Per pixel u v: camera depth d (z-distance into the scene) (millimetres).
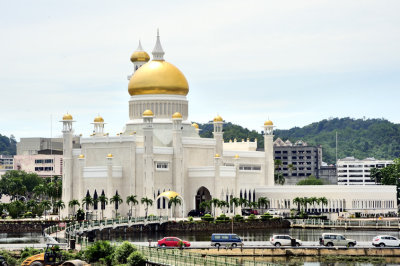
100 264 181750
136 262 176750
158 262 176875
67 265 157750
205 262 172375
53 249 163750
